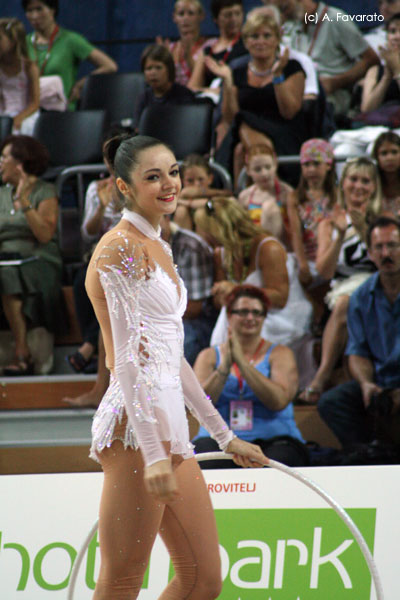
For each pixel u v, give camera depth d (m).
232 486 7.39
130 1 18.03
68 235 13.73
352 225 11.12
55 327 11.95
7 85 14.77
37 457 10.72
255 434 9.48
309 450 9.60
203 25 17.44
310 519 7.19
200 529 5.36
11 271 11.61
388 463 9.39
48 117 14.12
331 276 10.96
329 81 14.21
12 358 12.14
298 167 12.30
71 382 11.18
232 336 9.55
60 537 7.46
